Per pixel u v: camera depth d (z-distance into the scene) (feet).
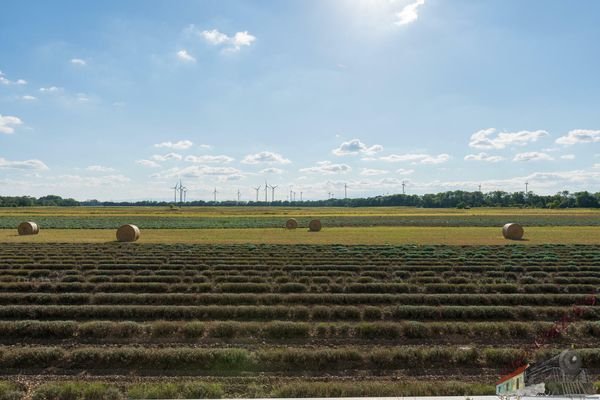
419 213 440.86
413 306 69.00
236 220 319.88
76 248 146.72
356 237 195.52
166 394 36.76
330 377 45.32
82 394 35.99
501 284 86.43
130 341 55.47
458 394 36.68
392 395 36.42
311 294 77.36
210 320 64.44
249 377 44.86
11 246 151.74
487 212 458.09
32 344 54.75
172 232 222.89
